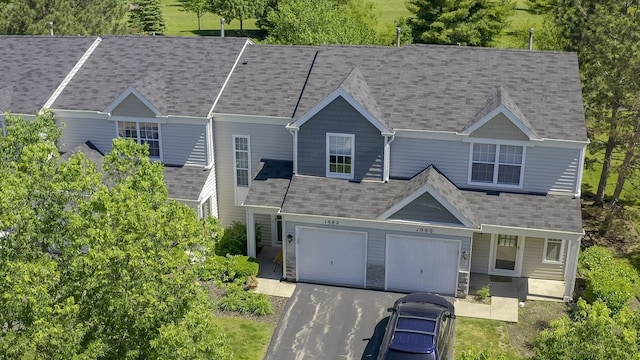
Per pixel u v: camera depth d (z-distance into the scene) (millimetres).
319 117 25688
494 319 23578
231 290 24781
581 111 25203
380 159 25812
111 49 31250
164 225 15023
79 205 14844
